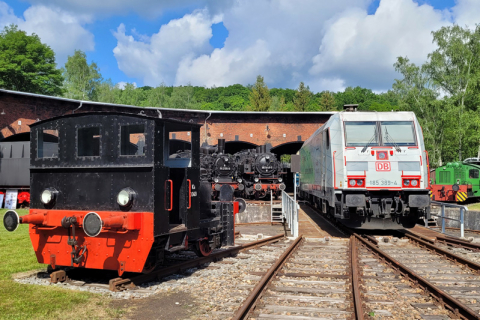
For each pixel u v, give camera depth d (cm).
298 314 525
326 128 1338
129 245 634
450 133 3922
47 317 507
